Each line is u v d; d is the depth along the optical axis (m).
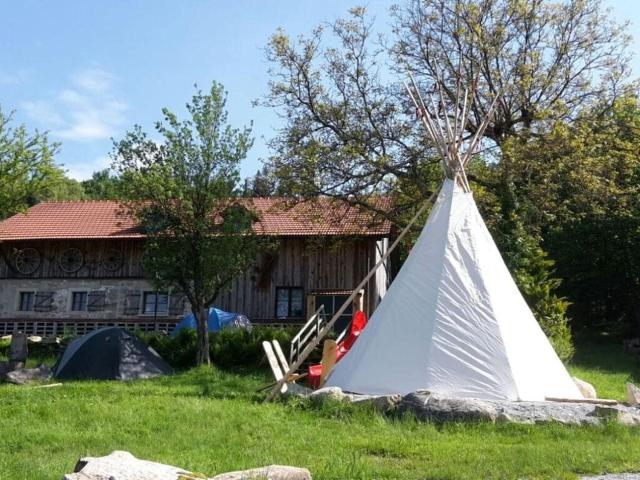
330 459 7.02
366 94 24.55
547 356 11.99
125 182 18.83
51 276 31.45
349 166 23.30
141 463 5.29
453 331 11.54
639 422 9.30
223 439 8.35
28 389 13.77
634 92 25.23
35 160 26.81
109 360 17.06
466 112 14.51
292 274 29.59
